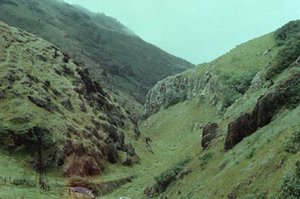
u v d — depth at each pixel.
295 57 70.12
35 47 118.06
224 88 120.69
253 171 34.66
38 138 78.06
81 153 81.81
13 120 79.94
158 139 139.25
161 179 63.56
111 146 93.38
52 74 107.69
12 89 87.38
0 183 59.50
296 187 26.89
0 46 103.81
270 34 135.75
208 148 59.91
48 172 74.56
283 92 46.03
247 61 126.19
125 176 85.62
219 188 39.44
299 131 32.88
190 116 137.75
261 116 47.09
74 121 91.56
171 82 174.88
